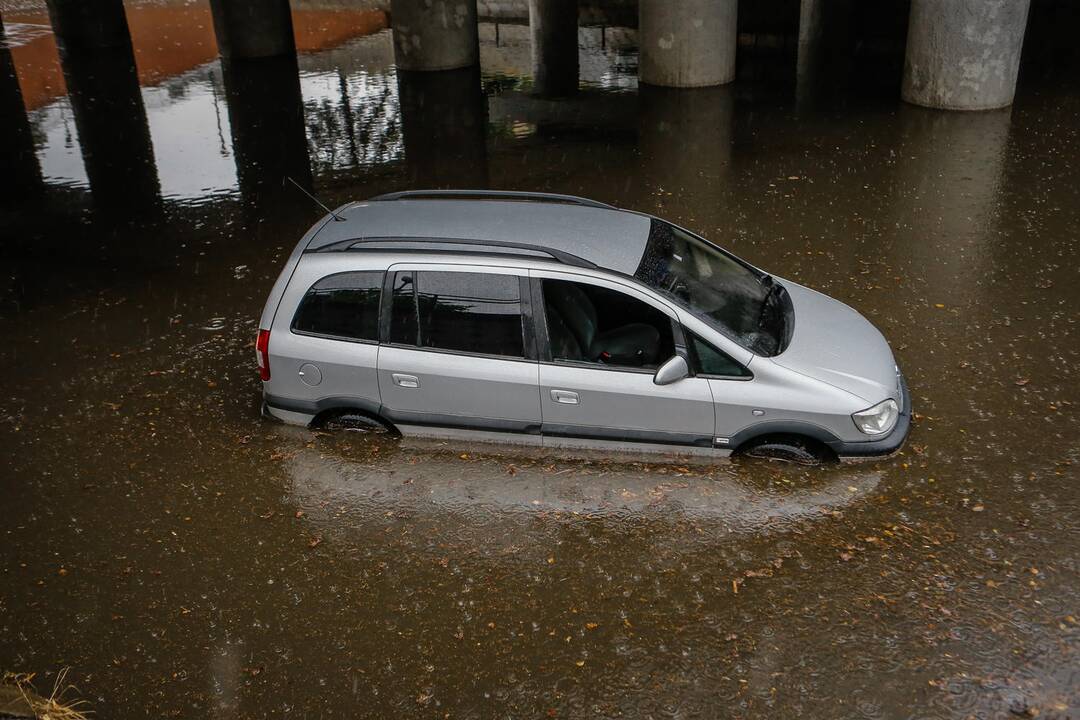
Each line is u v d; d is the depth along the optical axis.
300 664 4.64
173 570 5.32
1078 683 4.36
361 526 5.64
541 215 6.46
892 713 4.25
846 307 6.71
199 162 13.71
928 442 6.20
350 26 25.28
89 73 20.20
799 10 20.48
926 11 14.55
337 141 14.71
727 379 5.78
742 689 4.41
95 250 10.38
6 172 13.45
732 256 6.73
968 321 7.82
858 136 13.68
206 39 24.34
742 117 15.20
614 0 22.42
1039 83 16.20
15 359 7.83
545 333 5.90
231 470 6.21
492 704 4.38
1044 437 6.20
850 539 5.35
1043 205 10.46
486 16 24.80
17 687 4.16
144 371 7.57
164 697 4.46
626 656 4.63
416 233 6.21
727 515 5.59
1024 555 5.16
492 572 5.23
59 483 6.12
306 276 6.17
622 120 15.38
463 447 6.32
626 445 6.10
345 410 6.45
